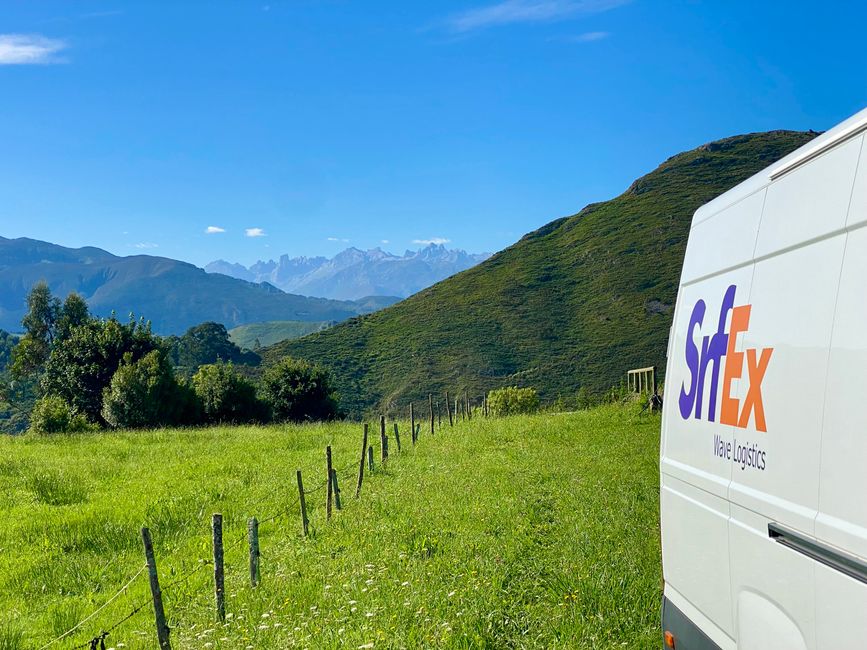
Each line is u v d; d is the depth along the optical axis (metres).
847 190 3.20
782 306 3.66
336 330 133.25
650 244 130.25
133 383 41.25
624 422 21.92
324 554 9.44
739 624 3.99
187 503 14.27
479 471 14.95
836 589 3.06
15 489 16.67
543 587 7.23
